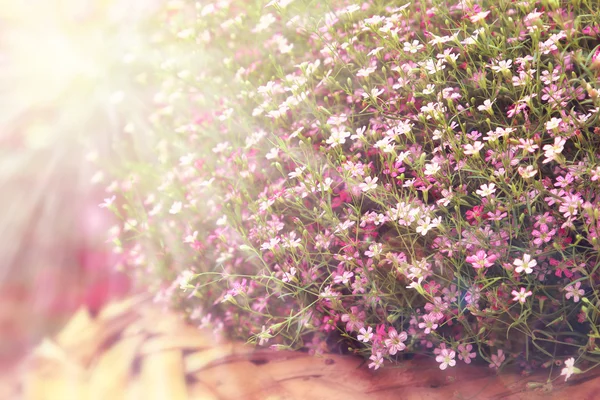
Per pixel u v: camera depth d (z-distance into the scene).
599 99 0.40
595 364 0.40
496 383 0.43
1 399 0.47
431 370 0.44
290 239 0.45
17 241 0.55
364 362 0.46
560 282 0.41
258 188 0.48
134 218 0.54
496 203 0.41
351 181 0.44
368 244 0.44
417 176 0.43
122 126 0.59
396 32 0.46
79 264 0.54
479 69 0.46
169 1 0.62
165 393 0.46
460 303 0.42
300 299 0.45
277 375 0.46
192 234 0.50
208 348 0.49
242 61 0.56
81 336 0.51
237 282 0.45
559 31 0.44
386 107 0.47
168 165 0.53
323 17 0.53
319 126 0.47
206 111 0.55
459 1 0.49
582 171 0.40
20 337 0.51
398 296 0.44
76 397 0.47
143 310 0.52
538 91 0.42
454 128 0.45
